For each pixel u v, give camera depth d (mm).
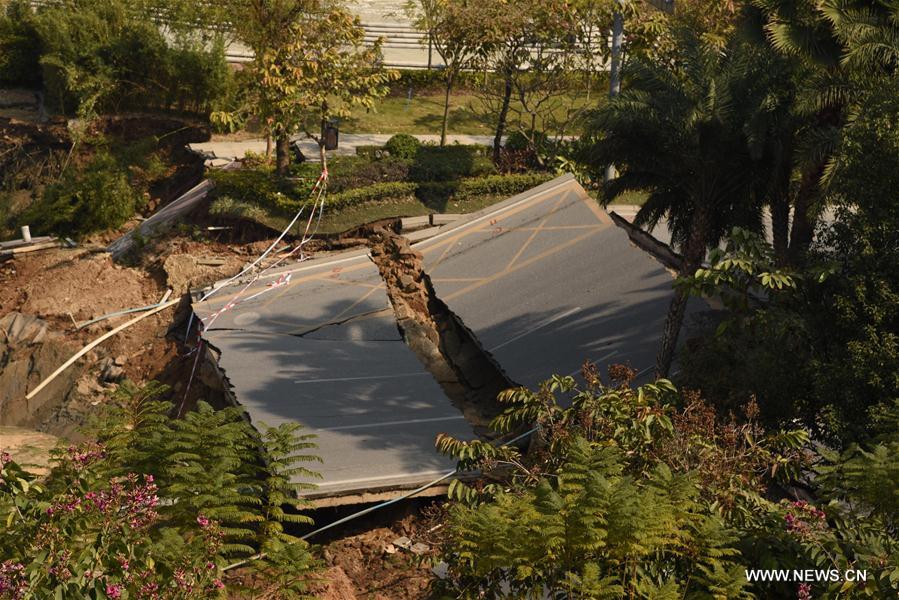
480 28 40250
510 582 12984
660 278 29422
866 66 22578
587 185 39281
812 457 17234
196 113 50500
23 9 55062
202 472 15234
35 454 23312
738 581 11750
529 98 42500
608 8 38938
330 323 29906
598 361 26453
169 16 51156
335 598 15914
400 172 38062
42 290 35562
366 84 36688
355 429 23594
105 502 12031
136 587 11367
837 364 18859
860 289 18891
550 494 12484
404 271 32719
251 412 24172
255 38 37156
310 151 44250
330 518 21484
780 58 23984
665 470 13211
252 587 14148
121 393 18344
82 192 41875
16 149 49812
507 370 26906
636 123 24062
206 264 34844
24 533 11625
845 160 19688
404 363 28031
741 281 20984
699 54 24328
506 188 38344
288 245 35438
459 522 13578
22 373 32344
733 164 24156
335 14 35688
